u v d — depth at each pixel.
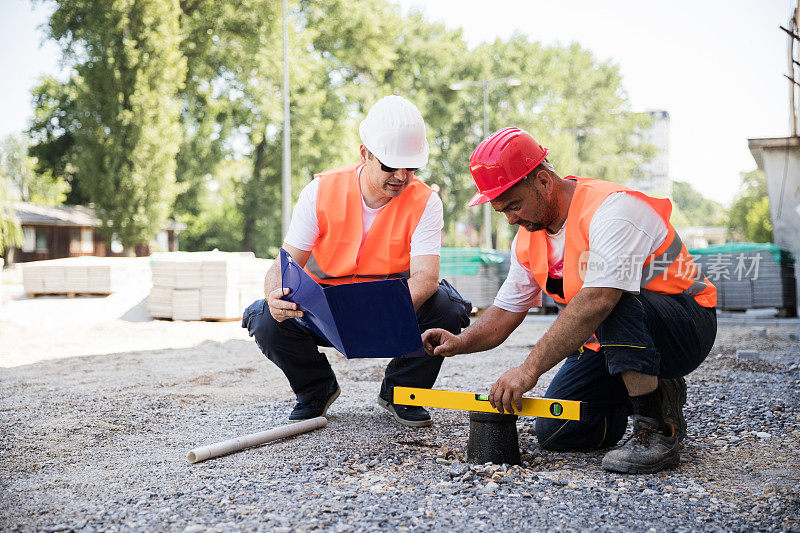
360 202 3.27
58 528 2.05
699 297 2.78
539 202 2.55
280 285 3.12
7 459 2.89
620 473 2.60
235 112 31.81
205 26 30.36
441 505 2.21
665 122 79.00
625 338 2.50
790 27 6.69
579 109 54.41
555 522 2.07
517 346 6.97
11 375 5.36
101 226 28.80
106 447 3.10
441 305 3.37
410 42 43.12
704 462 2.75
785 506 2.19
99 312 11.34
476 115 45.97
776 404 3.80
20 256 37.88
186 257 10.94
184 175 30.64
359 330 2.62
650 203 2.53
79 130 28.22
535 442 3.14
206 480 2.53
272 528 2.01
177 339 8.13
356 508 2.18
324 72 35.31
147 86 27.69
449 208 46.50
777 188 9.19
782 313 10.57
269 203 33.69
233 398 4.22
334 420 3.51
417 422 3.37
